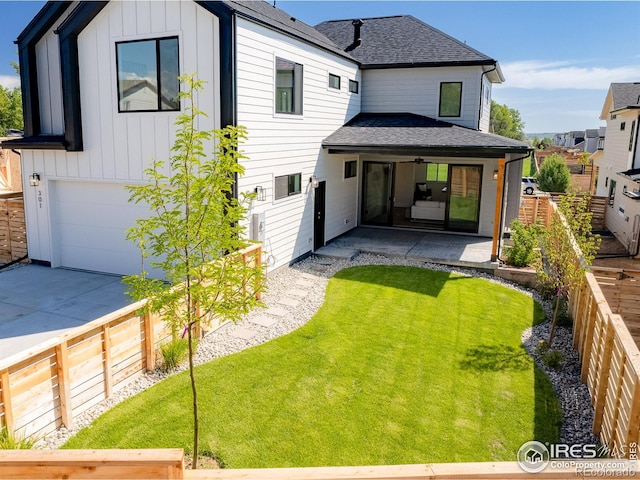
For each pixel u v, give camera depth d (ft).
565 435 20.13
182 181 16.14
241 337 28.48
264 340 28.17
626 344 17.51
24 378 17.37
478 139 45.29
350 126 53.52
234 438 18.78
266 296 35.55
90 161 38.45
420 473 10.85
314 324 30.60
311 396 22.08
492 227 54.70
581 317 27.40
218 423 19.70
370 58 58.90
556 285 31.04
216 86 33.06
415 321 31.63
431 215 62.85
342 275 41.22
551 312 34.63
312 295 36.09
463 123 55.88
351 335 29.12
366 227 60.44
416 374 24.56
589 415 21.54
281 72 38.73
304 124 43.60
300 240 44.83
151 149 35.96
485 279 41.34
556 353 26.07
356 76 56.65
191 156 16.63
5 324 29.81
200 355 25.96
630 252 58.34
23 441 16.21
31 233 42.52
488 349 27.89
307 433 19.29
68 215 41.09
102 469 10.98
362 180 60.34
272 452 18.04
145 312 17.03
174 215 16.57
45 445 17.92
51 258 41.83
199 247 16.46
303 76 42.60
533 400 22.49
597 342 22.25
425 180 69.87
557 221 31.14
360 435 19.29
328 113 49.11
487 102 64.28
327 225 51.03
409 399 22.15
